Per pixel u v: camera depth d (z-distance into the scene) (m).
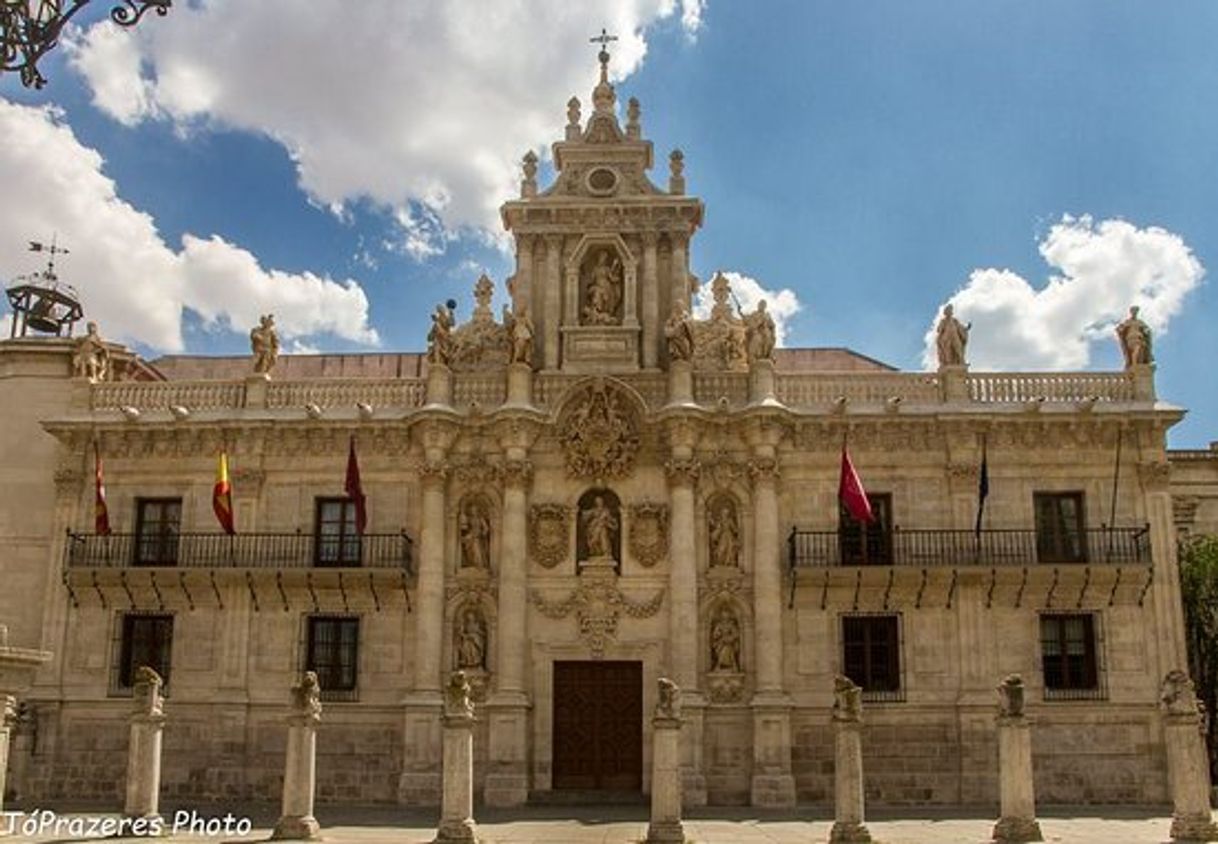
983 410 37.75
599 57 43.47
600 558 37.72
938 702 36.34
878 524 38.00
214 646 37.88
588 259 40.97
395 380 39.78
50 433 39.72
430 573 37.44
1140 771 35.81
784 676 36.69
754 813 33.25
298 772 25.27
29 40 11.38
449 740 24.31
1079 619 37.06
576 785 36.59
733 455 38.22
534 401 39.03
